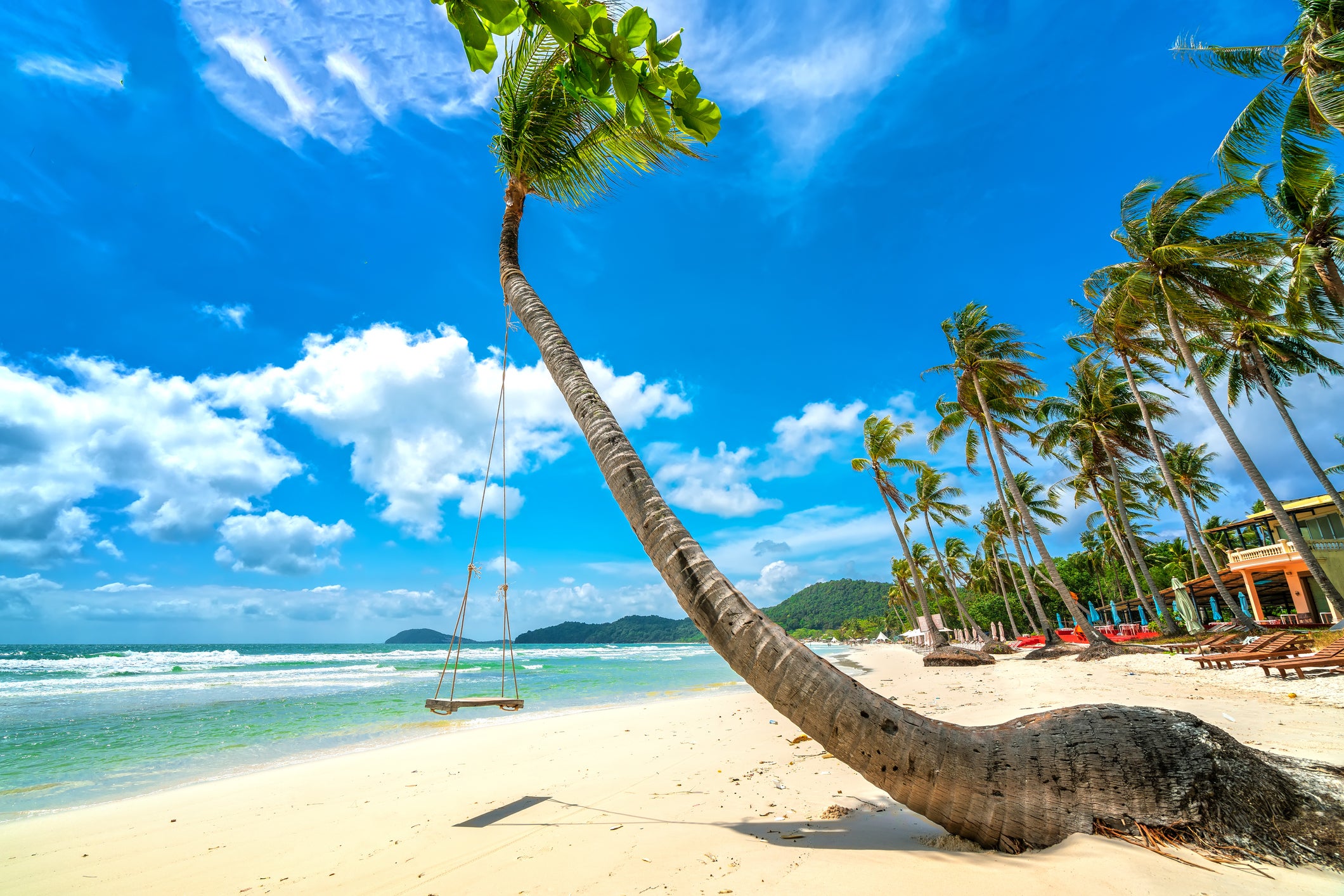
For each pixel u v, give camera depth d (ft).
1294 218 51.24
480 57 3.91
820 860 10.32
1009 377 75.87
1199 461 106.22
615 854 12.26
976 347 76.23
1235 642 46.52
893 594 229.45
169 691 67.36
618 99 4.01
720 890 9.57
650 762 22.50
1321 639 40.37
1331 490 56.59
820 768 19.10
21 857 15.85
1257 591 97.86
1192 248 52.70
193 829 17.71
